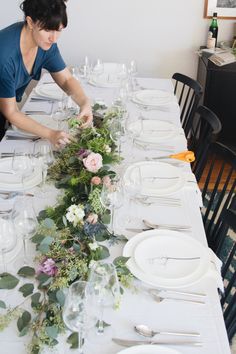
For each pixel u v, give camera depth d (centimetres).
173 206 169
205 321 118
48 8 176
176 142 222
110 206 150
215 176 355
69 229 139
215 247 195
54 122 235
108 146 184
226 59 354
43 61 225
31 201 157
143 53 396
